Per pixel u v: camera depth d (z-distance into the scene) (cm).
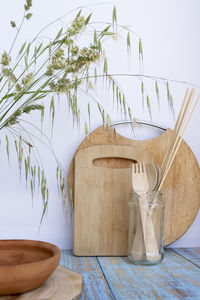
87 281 78
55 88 81
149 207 92
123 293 71
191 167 109
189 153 109
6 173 106
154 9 114
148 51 113
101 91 110
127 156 105
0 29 107
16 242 76
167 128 110
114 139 107
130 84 112
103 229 101
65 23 109
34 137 107
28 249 75
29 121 107
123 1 112
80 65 80
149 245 91
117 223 102
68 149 109
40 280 63
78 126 109
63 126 109
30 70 107
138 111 112
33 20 108
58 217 107
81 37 109
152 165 97
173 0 114
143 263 91
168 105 114
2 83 105
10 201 106
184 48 115
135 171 96
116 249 101
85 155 103
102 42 106
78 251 100
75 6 110
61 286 69
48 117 108
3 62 81
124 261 95
